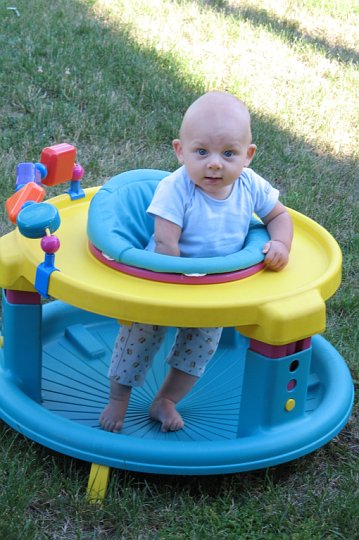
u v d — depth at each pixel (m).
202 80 5.39
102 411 2.61
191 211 2.38
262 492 2.40
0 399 2.46
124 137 4.58
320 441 2.41
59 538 2.17
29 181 2.51
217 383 2.88
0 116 4.59
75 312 3.11
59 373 2.85
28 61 5.11
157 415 2.59
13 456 2.44
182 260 2.24
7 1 6.05
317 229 2.67
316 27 7.17
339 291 3.54
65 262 2.36
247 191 2.48
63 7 6.18
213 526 2.23
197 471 2.26
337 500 2.35
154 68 5.41
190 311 2.11
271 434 2.33
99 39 5.66
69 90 4.90
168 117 4.85
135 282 2.26
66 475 2.40
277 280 2.37
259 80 5.71
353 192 4.45
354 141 5.04
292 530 2.24
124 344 2.42
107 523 2.23
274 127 5.02
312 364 2.87
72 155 2.70
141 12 6.48
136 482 2.38
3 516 2.17
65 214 2.71
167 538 2.17
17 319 2.48
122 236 2.48
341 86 5.86
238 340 3.10
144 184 2.67
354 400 2.88
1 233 3.61
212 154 2.31
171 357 2.54
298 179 4.46
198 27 6.45
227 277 2.29
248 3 7.43
